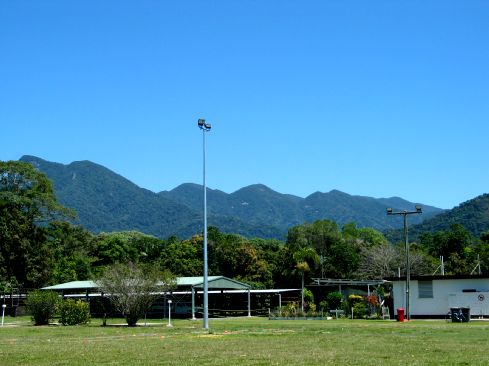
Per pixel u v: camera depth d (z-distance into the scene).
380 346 19.66
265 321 44.50
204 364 14.70
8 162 72.75
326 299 58.72
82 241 87.50
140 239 112.31
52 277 72.88
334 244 82.50
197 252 91.69
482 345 19.80
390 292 51.94
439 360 15.23
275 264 84.56
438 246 91.44
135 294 36.50
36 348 20.08
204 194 33.34
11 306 58.94
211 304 62.47
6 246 67.12
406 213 44.06
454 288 45.12
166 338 24.77
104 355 17.31
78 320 38.88
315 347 19.47
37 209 72.50
